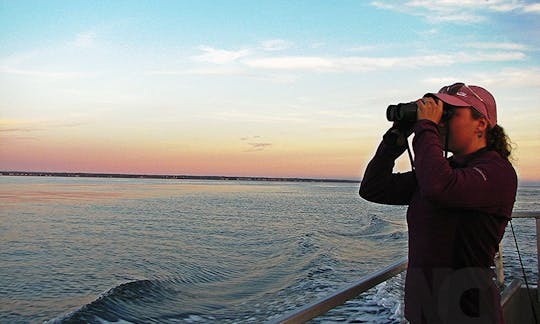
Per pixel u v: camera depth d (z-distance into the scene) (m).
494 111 1.75
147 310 9.92
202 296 11.29
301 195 76.38
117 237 23.11
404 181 1.96
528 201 43.75
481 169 1.58
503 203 1.59
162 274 14.28
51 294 12.19
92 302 10.23
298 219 32.53
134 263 16.27
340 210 42.25
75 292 12.40
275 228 26.64
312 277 12.66
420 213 1.72
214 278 13.62
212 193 80.06
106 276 14.30
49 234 24.33
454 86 1.84
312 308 1.39
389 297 8.38
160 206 45.59
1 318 10.05
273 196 71.44
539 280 3.43
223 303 10.62
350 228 26.25
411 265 1.74
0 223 29.34
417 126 1.66
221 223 29.66
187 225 28.47
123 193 74.94
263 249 19.25
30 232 25.09
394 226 27.11
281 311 9.43
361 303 8.09
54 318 9.48
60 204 47.81
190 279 13.45
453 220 1.61
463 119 1.71
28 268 15.62
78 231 25.53
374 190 1.97
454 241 1.62
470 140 1.74
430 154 1.58
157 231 25.38
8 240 22.30
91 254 18.25
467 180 1.53
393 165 1.94
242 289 12.06
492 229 1.61
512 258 11.52
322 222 30.19
